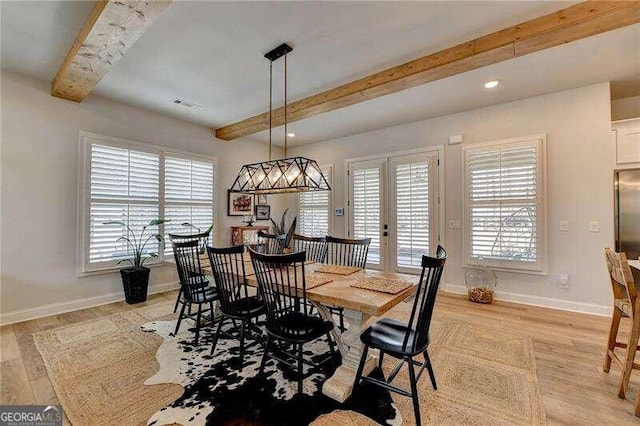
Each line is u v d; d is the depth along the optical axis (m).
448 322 3.25
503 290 4.03
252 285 2.38
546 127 3.74
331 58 2.90
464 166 4.32
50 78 3.38
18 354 2.53
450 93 3.69
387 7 2.21
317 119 4.68
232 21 2.35
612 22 2.16
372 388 2.07
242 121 4.79
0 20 2.33
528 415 1.79
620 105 3.87
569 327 3.10
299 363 2.00
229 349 2.64
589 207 3.50
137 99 3.94
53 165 3.50
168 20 2.33
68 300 3.62
